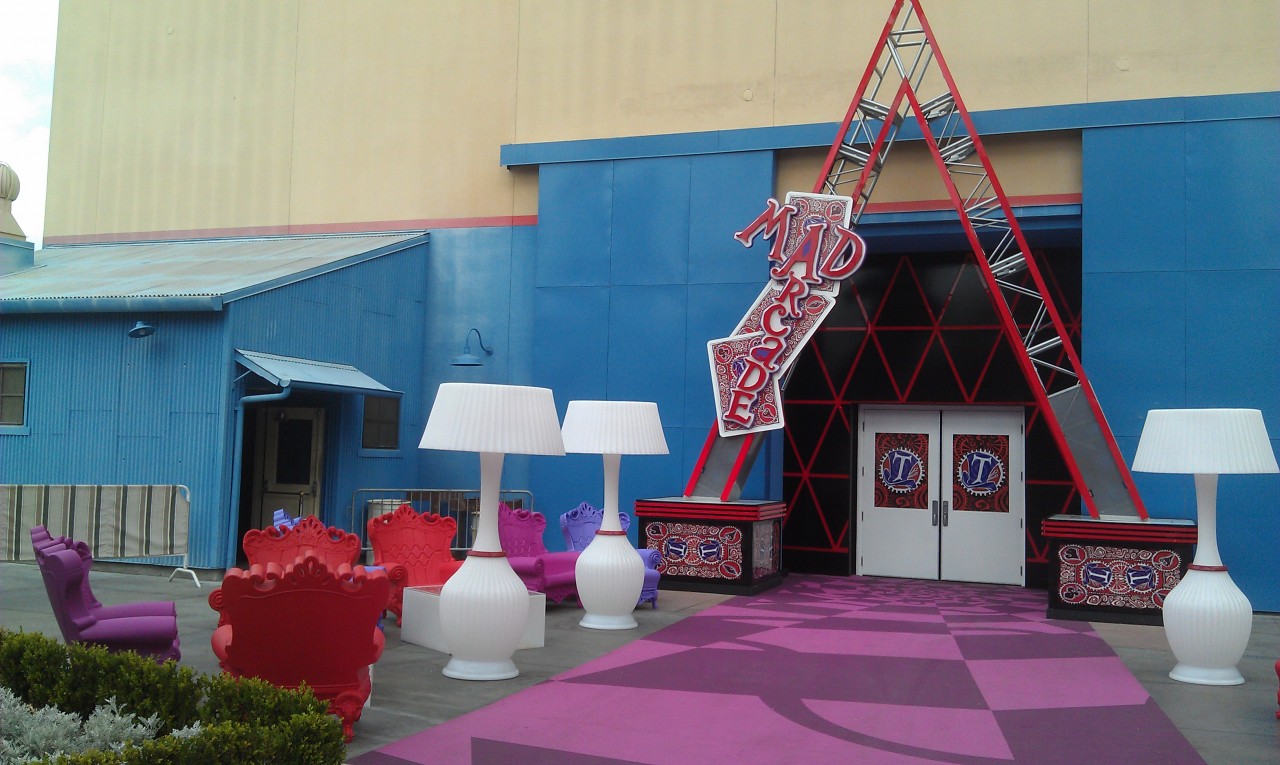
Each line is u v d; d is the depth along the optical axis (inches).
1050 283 646.5
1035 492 640.4
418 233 743.7
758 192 651.5
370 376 674.2
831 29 657.0
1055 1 612.4
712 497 590.6
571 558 504.1
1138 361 569.0
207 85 816.3
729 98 674.2
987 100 619.5
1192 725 285.4
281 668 250.4
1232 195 562.9
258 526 649.0
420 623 387.5
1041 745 261.7
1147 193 575.8
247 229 791.7
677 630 431.2
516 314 714.2
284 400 650.2
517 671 335.9
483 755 243.8
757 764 241.8
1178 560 469.4
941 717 289.3
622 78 701.9
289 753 174.6
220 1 818.2
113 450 577.3
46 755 166.7
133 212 826.8
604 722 276.5
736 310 647.8
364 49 775.1
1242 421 347.9
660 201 670.5
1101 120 586.2
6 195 725.9
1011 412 652.1
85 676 210.8
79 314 591.2
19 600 459.5
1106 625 466.9
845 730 273.6
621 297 673.6
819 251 573.3
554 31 724.0
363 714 280.8
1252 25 579.5
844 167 636.1
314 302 624.4
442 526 459.5
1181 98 574.9
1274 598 534.6
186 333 567.8
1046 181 604.1
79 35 860.6
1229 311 557.6
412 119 756.0
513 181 724.7
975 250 544.7
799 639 413.4
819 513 676.7
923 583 637.9
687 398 652.7
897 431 675.4
